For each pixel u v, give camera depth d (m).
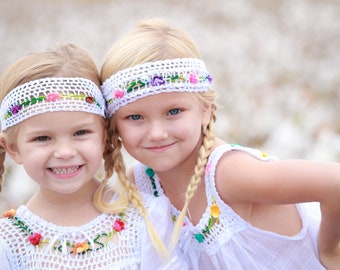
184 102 2.68
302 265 2.84
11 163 5.32
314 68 8.17
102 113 2.69
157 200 2.82
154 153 2.69
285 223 2.83
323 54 8.91
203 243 2.83
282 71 8.11
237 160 2.69
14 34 11.07
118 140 2.82
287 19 10.83
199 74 2.76
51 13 12.61
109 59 2.76
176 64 2.67
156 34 2.77
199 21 11.45
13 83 2.61
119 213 2.76
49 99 2.53
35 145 2.57
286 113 6.46
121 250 2.67
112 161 2.86
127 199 2.79
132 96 2.64
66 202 2.72
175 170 2.87
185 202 2.79
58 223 2.70
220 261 2.81
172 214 2.92
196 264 2.88
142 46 2.69
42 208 2.73
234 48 9.53
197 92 2.74
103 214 2.74
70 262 2.63
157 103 2.64
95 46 10.25
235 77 8.01
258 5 11.98
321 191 2.50
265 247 2.79
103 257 2.64
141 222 2.74
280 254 2.81
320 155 5.23
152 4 13.02
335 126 6.02
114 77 2.69
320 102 6.75
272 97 6.96
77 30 11.23
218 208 2.76
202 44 9.94
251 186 2.61
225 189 2.71
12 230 2.68
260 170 2.59
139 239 2.71
